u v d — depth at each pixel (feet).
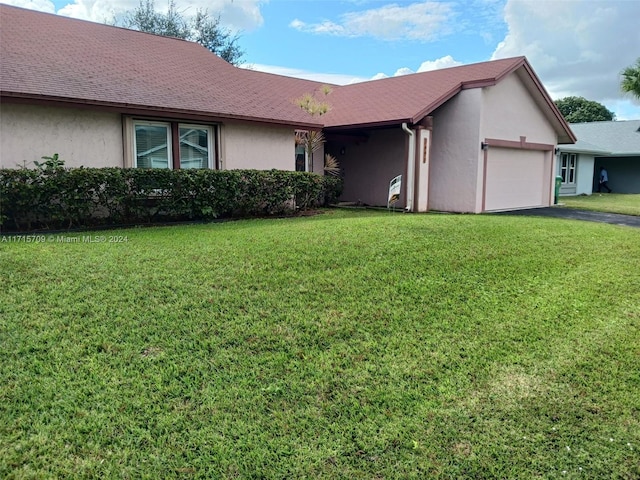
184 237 23.88
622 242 26.76
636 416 10.15
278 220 33.81
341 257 19.97
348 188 55.36
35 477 7.95
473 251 22.50
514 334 14.01
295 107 44.19
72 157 30.22
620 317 15.51
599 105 159.63
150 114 32.17
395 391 10.89
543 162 57.00
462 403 10.49
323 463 8.61
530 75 49.65
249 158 39.60
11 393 10.02
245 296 15.46
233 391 10.62
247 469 8.41
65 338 12.26
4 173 25.53
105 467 8.29
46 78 29.63
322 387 10.96
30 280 15.70
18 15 38.88
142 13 87.10
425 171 46.06
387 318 14.64
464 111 46.52
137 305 14.33
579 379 11.58
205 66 45.27
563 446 9.18
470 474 8.45
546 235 27.89
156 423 9.46
